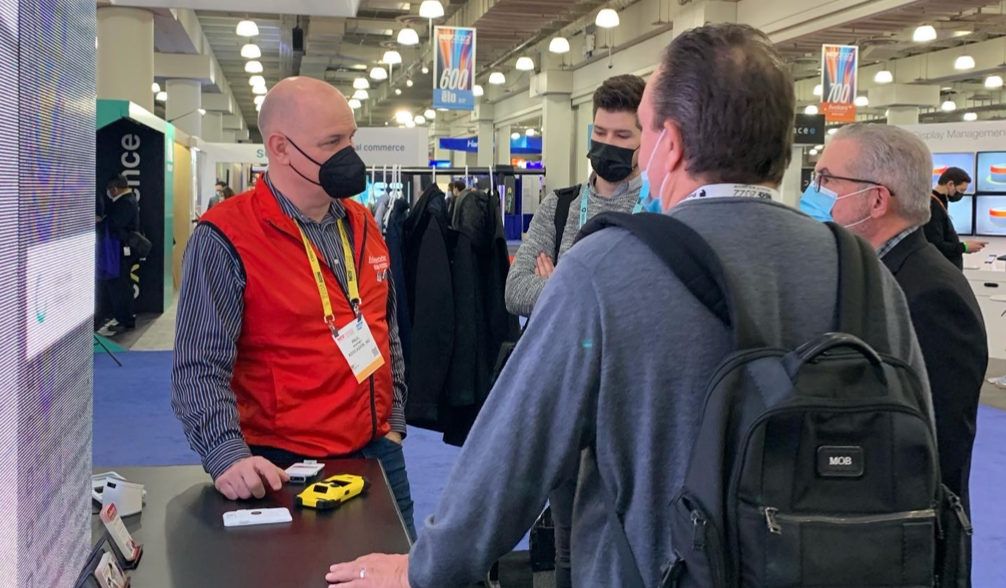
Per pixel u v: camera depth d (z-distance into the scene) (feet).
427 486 13.09
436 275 9.05
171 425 16.49
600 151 6.77
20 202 2.58
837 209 5.71
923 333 5.10
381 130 35.24
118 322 28.40
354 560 4.17
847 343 2.76
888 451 2.71
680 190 3.30
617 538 3.03
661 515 2.95
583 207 7.12
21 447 2.58
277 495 5.23
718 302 2.92
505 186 33.65
